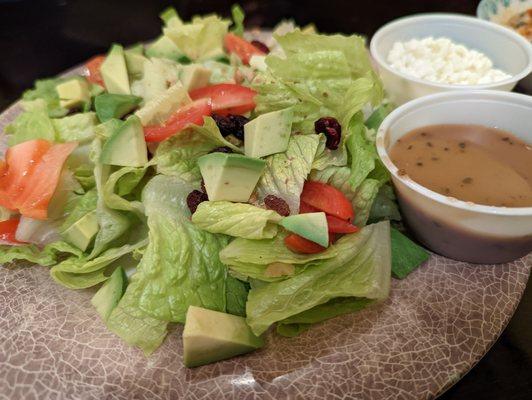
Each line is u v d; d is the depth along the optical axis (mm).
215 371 128
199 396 123
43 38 308
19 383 125
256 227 141
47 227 164
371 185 158
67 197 168
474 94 172
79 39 308
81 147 178
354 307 141
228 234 144
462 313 141
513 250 150
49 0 339
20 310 144
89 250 159
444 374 127
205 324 129
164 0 336
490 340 135
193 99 179
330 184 159
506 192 150
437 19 235
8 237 160
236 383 125
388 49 229
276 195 151
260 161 147
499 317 141
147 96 186
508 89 198
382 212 167
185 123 162
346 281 141
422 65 212
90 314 143
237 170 144
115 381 126
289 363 130
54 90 215
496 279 151
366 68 182
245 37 255
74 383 125
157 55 213
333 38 181
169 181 157
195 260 145
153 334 135
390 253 150
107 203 153
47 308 144
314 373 127
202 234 148
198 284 142
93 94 200
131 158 158
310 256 140
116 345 134
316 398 122
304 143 157
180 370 129
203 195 153
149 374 128
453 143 169
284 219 141
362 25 304
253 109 174
